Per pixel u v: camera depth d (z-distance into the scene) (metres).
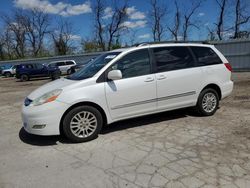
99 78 4.66
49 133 4.40
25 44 59.75
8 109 8.45
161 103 5.21
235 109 6.54
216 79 5.89
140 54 5.07
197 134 4.78
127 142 4.54
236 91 9.38
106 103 4.69
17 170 3.71
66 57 34.00
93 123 4.71
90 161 3.86
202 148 4.12
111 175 3.41
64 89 4.47
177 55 5.46
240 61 18.52
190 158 3.78
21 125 6.14
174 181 3.17
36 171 3.64
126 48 5.19
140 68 5.01
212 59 5.93
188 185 3.07
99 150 4.26
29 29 58.41
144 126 5.39
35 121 4.37
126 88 4.80
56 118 4.39
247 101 7.47
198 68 5.64
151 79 5.03
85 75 4.91
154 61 5.16
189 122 5.53
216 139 4.48
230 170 3.38
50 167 3.75
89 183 3.25
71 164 3.80
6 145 4.76
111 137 4.83
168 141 4.49
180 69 5.41
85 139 4.64
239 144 4.22
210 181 3.13
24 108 4.62
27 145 4.69
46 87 4.88
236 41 18.42
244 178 3.17
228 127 5.10
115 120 4.86
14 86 18.64
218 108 6.71
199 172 3.36
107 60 4.96
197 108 5.83
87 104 4.61
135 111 4.98
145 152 4.07
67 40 55.34
